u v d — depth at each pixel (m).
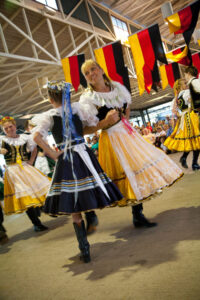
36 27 8.89
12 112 13.13
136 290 1.12
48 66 8.33
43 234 2.64
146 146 1.94
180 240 1.50
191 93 3.23
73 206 1.49
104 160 1.95
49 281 1.48
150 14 15.38
